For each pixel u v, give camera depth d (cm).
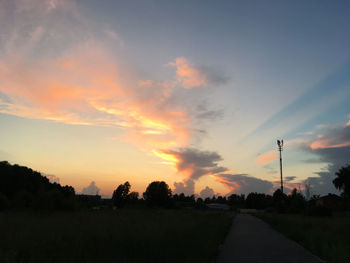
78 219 2030
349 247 1046
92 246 962
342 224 2173
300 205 5756
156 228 1480
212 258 970
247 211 12456
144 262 787
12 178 7369
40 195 3225
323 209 4591
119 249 916
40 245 920
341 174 7219
